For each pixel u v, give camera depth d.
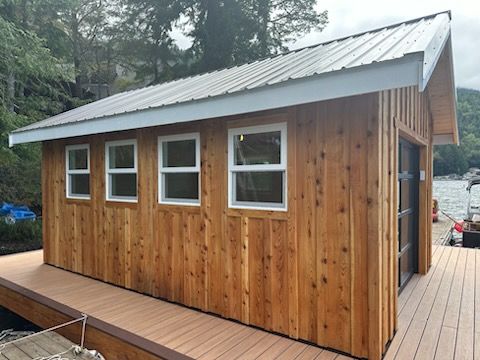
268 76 3.10
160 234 3.93
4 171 10.90
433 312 3.37
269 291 3.06
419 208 4.76
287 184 2.93
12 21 8.43
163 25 13.79
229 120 3.29
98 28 14.45
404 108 3.36
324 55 3.38
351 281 2.61
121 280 4.35
